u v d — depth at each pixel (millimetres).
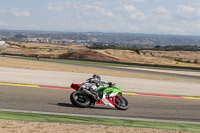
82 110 10703
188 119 10789
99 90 11258
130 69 53281
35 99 12359
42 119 8703
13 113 9234
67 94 14828
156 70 54188
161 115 11148
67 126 7934
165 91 20125
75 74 29109
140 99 14953
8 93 13320
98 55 107562
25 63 46000
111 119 9625
